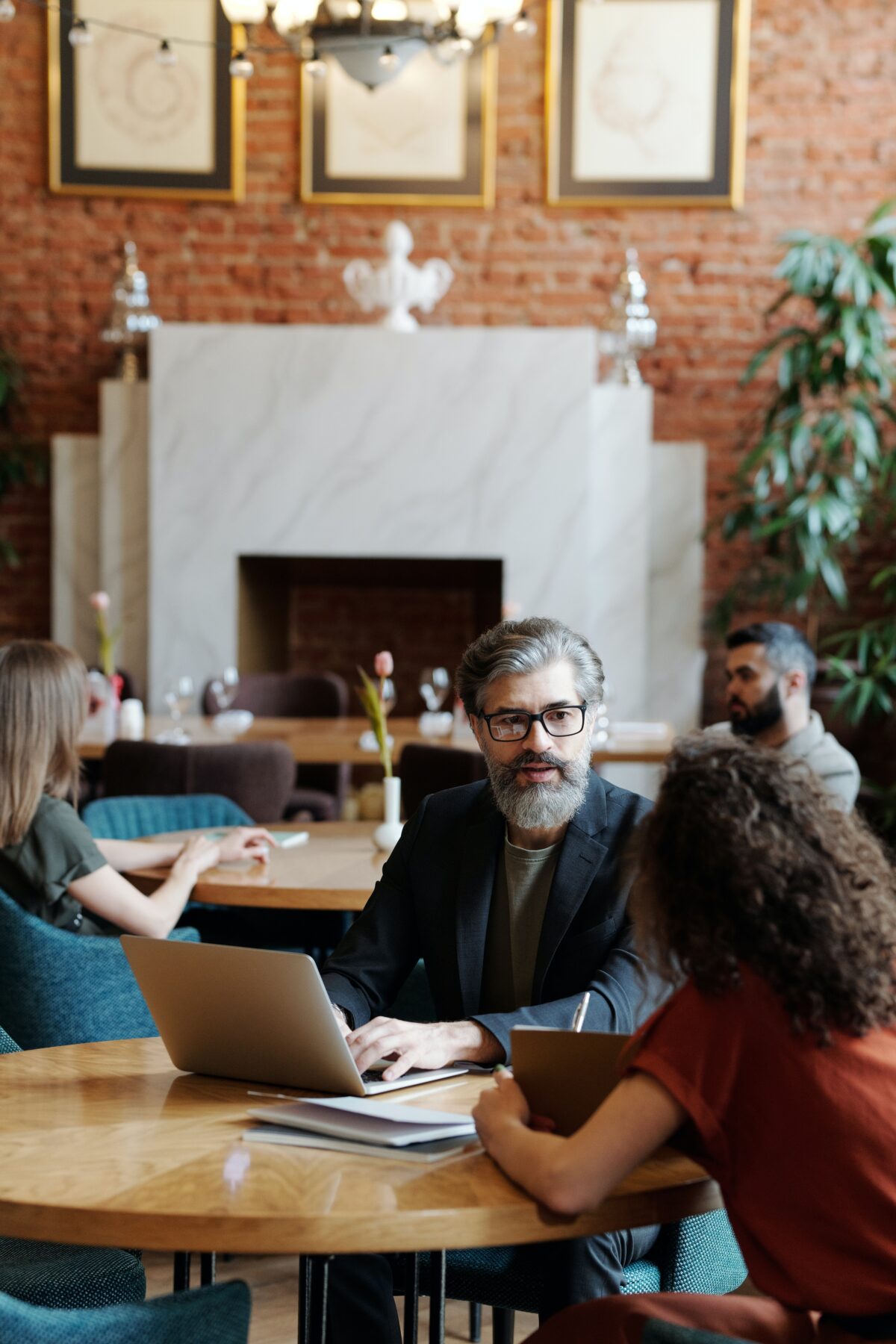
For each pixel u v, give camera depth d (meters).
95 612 6.78
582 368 6.34
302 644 7.44
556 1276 1.78
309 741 4.80
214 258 7.07
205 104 6.98
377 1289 1.82
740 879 1.36
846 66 6.89
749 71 6.93
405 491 6.40
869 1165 1.32
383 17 4.27
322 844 3.29
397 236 6.43
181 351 6.40
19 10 6.98
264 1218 1.30
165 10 6.93
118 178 7.01
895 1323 1.30
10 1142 1.53
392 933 2.12
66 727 2.56
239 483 6.43
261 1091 1.72
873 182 6.92
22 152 7.06
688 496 6.61
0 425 7.17
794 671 3.82
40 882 2.52
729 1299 1.52
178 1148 1.50
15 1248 1.90
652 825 1.43
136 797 3.53
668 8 6.85
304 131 6.95
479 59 6.89
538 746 1.93
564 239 7.01
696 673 6.64
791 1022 1.34
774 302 6.98
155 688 6.50
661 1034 1.38
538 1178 1.35
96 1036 2.44
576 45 6.88
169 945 1.69
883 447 6.78
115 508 6.65
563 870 1.99
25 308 7.14
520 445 6.38
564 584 6.40
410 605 7.38
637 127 6.91
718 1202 1.46
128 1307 1.35
